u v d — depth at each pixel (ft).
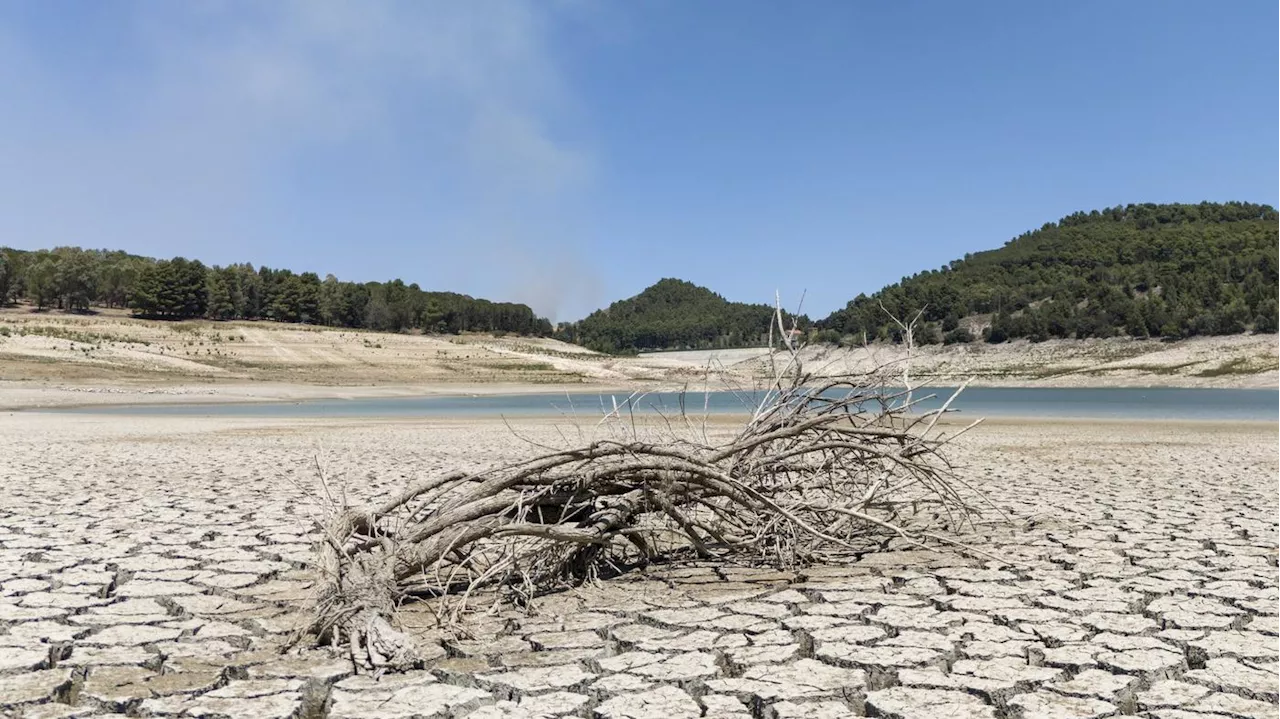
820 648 14.70
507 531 17.54
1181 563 21.39
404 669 13.74
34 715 11.85
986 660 14.06
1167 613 16.85
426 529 17.80
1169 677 13.35
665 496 20.03
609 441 19.48
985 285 463.42
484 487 18.85
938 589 18.92
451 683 13.32
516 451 55.01
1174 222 625.00
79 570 20.92
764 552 21.66
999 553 22.82
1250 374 243.40
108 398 148.56
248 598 18.53
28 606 17.72
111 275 371.35
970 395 188.24
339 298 394.73
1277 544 23.79
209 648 14.92
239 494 34.45
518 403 154.10
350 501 32.50
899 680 13.14
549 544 18.99
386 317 398.21
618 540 21.43
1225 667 13.75
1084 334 330.54
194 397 162.71
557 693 12.63
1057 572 20.51
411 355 298.97
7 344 222.28
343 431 74.74
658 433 25.18
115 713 12.01
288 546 23.89
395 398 180.65
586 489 19.81
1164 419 93.35
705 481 20.47
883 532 25.66
